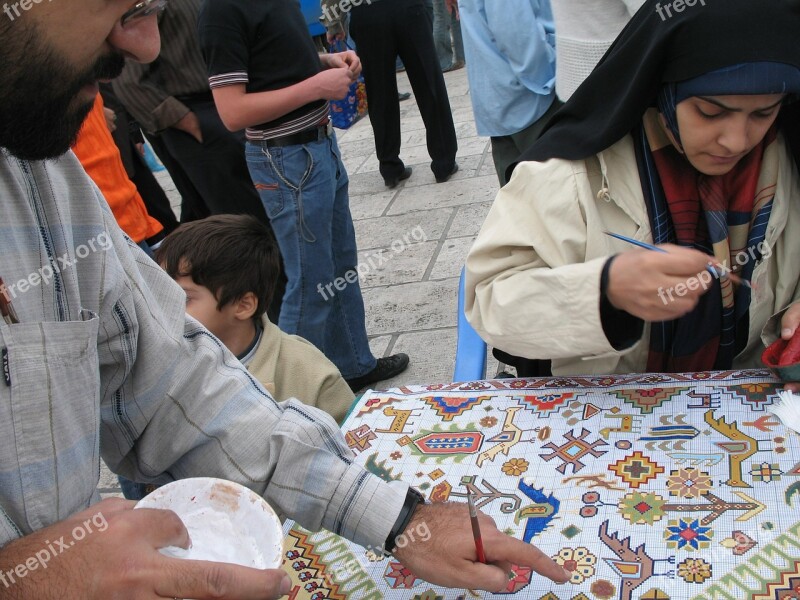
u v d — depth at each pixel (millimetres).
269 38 2432
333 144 2691
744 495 1100
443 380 2920
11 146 764
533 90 2963
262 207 3279
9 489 809
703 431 1240
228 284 1827
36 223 855
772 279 1473
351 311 2895
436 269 3754
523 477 1227
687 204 1384
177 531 770
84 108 804
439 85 4617
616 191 1398
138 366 1023
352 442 1394
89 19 719
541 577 1041
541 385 1470
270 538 847
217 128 3100
